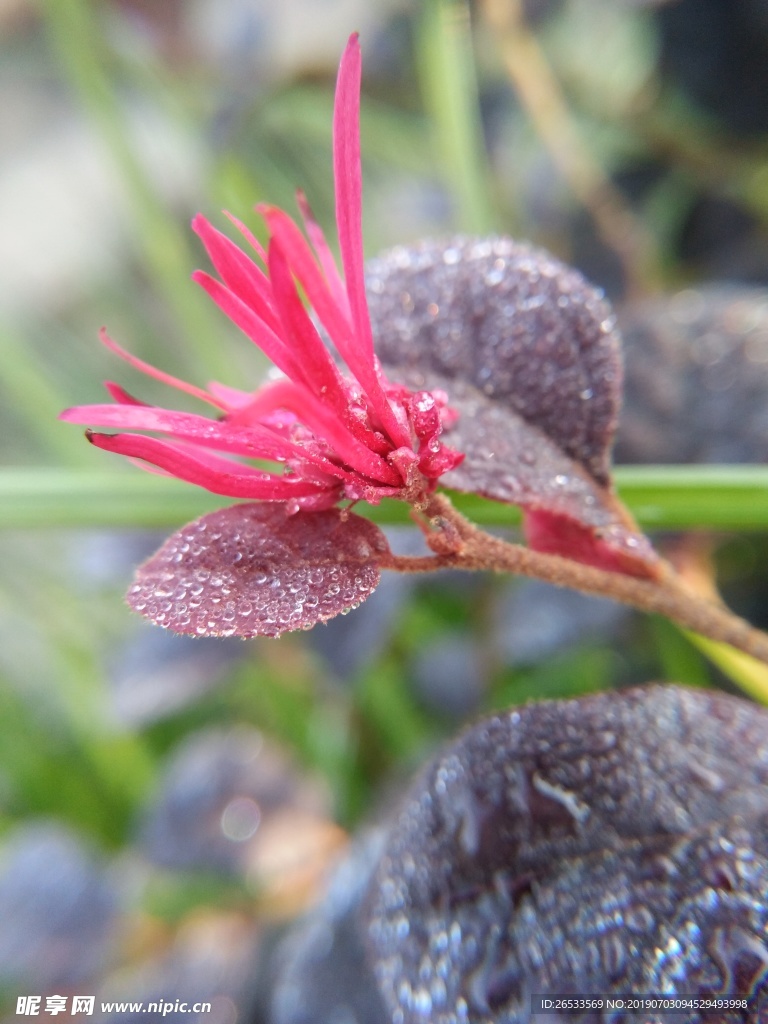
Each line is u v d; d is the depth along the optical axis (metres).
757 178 0.16
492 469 0.06
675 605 0.06
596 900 0.06
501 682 0.14
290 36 0.18
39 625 0.18
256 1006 0.12
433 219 0.20
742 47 0.16
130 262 0.28
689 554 0.11
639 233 0.16
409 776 0.12
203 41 0.19
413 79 0.19
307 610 0.05
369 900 0.08
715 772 0.06
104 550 0.15
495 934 0.06
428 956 0.06
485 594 0.13
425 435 0.05
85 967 0.13
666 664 0.12
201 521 0.05
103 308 0.27
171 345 0.26
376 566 0.05
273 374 0.07
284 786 0.14
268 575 0.05
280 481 0.05
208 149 0.18
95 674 0.17
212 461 0.06
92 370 0.25
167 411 0.05
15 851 0.14
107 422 0.05
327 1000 0.09
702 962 0.05
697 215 0.17
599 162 0.18
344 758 0.15
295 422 0.06
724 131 0.16
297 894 0.13
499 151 0.19
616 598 0.06
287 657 0.14
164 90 0.19
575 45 0.19
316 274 0.05
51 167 0.31
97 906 0.14
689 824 0.06
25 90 0.32
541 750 0.06
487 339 0.07
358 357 0.05
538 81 0.15
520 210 0.18
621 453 0.11
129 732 0.16
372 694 0.14
